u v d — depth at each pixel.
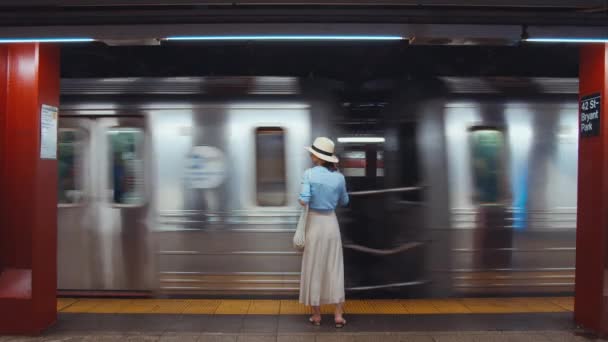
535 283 5.75
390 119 5.96
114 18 4.07
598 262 4.42
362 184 5.97
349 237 5.96
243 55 9.18
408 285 5.77
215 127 5.65
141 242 5.67
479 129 5.76
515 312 5.15
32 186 4.43
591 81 4.48
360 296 5.93
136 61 9.23
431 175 5.71
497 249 5.72
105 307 5.29
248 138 5.64
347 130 6.00
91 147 5.71
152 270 5.66
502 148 5.75
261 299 5.60
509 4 3.93
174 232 5.64
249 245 5.62
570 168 5.79
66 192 5.71
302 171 5.62
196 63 9.57
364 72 9.73
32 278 4.36
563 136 5.80
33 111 4.37
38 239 4.39
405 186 5.82
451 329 4.62
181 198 5.64
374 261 5.98
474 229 5.70
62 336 4.39
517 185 5.75
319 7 4.05
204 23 4.09
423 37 4.11
